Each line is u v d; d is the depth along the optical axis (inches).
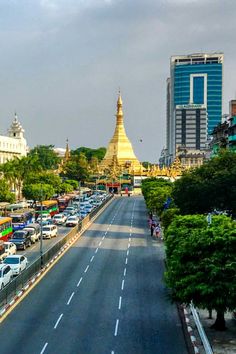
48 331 1727.4
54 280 2519.7
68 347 1574.8
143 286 2410.2
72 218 4987.7
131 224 5083.7
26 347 1567.4
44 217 5022.1
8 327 1765.5
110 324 1819.6
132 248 3567.9
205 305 1587.1
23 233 3575.3
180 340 1653.5
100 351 1544.0
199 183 3166.8
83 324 1812.3
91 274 2672.2
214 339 1641.2
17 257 2637.8
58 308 2015.3
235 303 1562.5
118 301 2134.6
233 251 1603.1
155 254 3324.3
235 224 1793.8
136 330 1755.7
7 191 5565.9
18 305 2050.9
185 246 1670.8
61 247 3430.1
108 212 6328.7
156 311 1991.9
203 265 1599.4
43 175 7066.9
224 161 3383.4
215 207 3248.0
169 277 1722.4
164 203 3929.6
